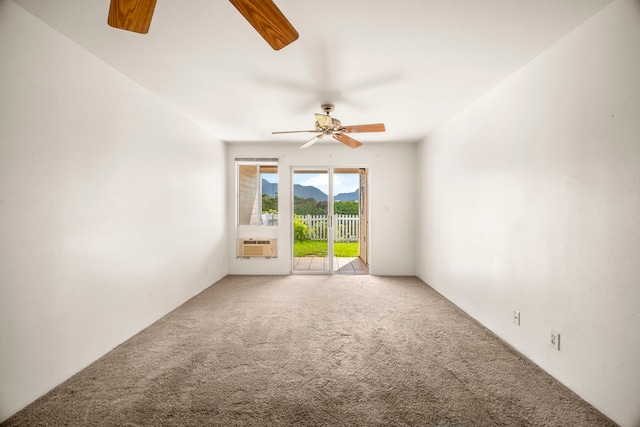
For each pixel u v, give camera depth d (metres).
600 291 1.61
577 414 1.58
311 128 3.97
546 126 2.00
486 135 2.75
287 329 2.69
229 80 2.50
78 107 1.98
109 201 2.27
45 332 1.75
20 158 1.61
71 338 1.93
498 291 2.55
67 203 1.90
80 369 2.00
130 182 2.51
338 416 1.56
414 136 4.43
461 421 1.52
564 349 1.84
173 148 3.19
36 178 1.70
